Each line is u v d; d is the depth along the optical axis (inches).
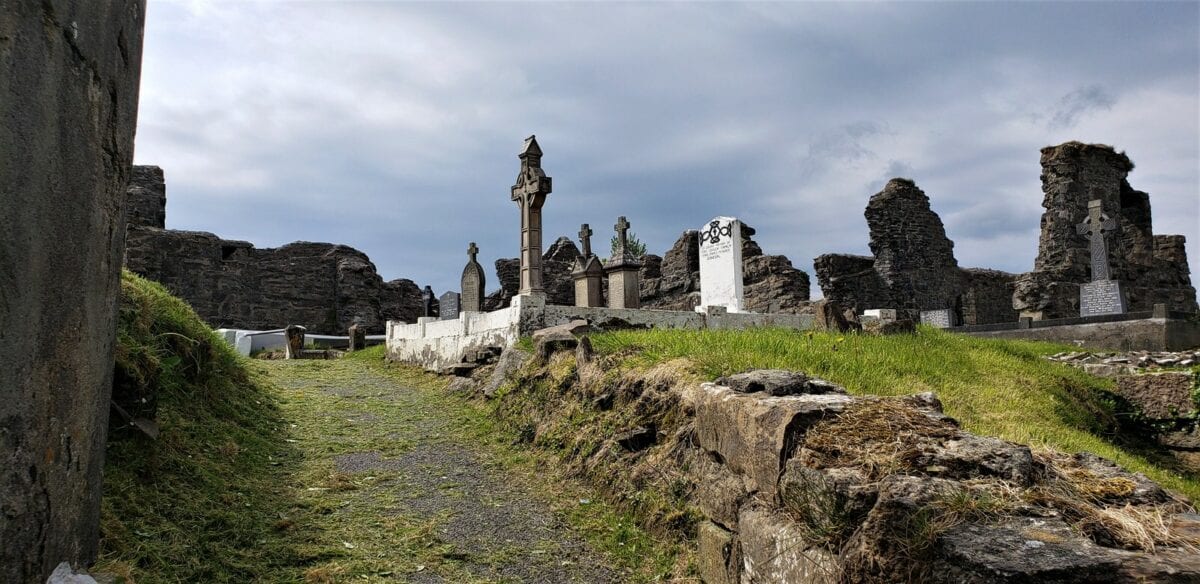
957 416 281.6
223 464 243.9
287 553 191.0
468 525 221.3
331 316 1263.5
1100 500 131.5
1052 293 1069.8
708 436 204.4
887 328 460.8
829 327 443.2
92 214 140.6
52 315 125.9
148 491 199.8
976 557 107.2
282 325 1220.5
